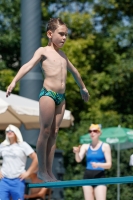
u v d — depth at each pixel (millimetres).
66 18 39812
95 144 19781
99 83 39656
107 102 39656
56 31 11430
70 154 32656
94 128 19703
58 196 27312
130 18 43312
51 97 11203
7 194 18094
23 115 21516
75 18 39750
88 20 39969
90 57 40281
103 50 40875
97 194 18781
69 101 39156
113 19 43031
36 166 18406
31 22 26578
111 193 29516
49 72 11320
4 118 23125
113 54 40938
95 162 19594
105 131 26625
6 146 18359
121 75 39938
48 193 23906
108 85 39656
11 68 40375
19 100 21891
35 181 21984
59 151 27703
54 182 11484
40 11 26984
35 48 26578
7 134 18500
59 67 11375
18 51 40344
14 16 39031
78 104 39750
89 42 38938
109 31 40875
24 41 26641
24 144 18422
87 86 39469
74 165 32469
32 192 22938
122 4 42688
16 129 18531
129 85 41156
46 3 42781
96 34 41031
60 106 11539
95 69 41344
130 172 30266
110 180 11039
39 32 26812
